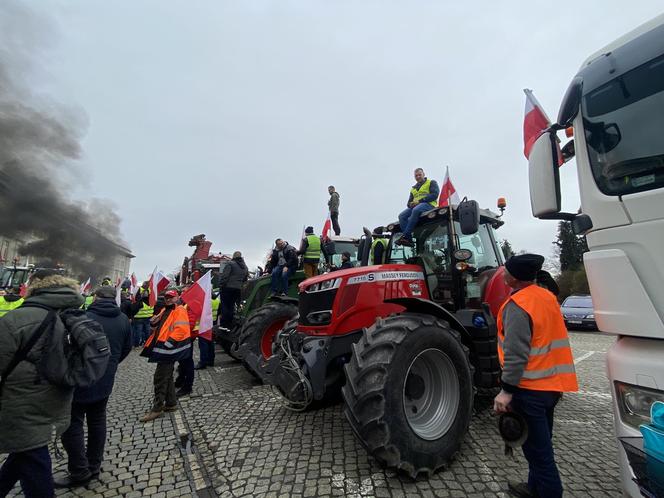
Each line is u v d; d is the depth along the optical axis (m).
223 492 2.64
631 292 1.74
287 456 3.11
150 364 7.69
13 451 2.05
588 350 8.73
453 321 3.32
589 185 2.01
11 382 2.07
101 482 2.84
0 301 6.80
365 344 2.86
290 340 4.08
